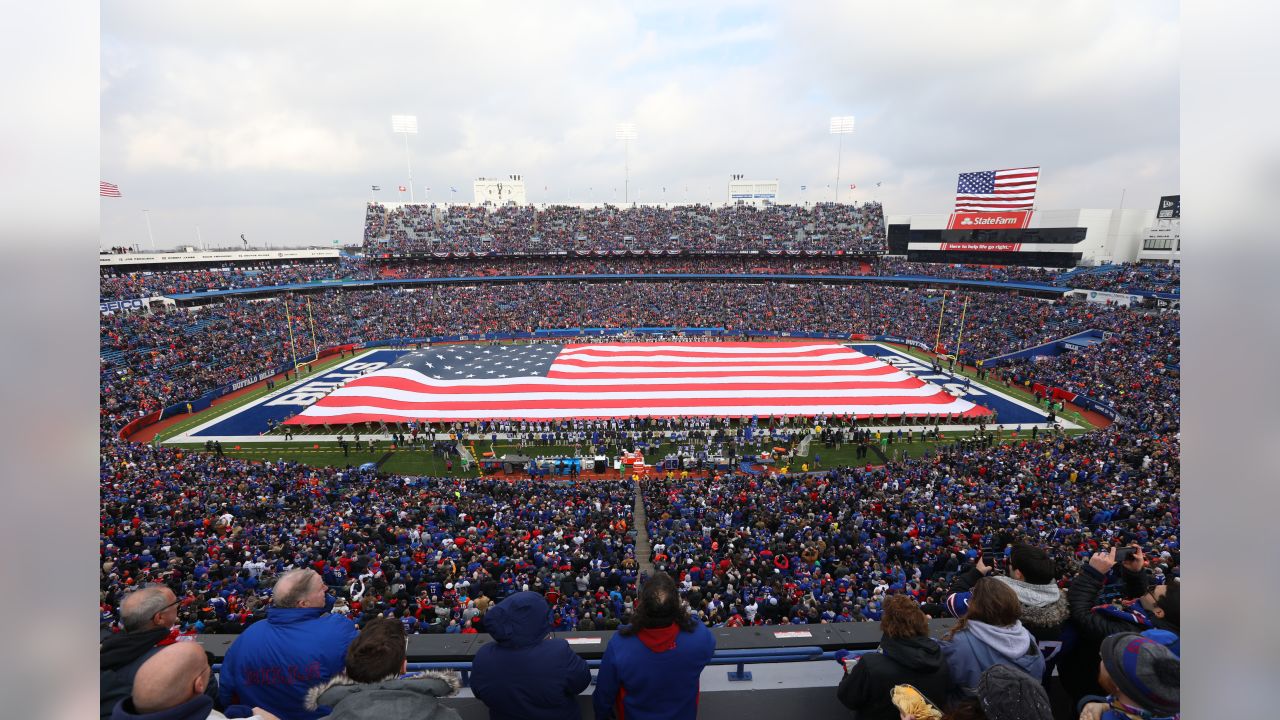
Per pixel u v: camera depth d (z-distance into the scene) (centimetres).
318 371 5897
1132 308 5866
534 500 2597
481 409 4266
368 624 407
